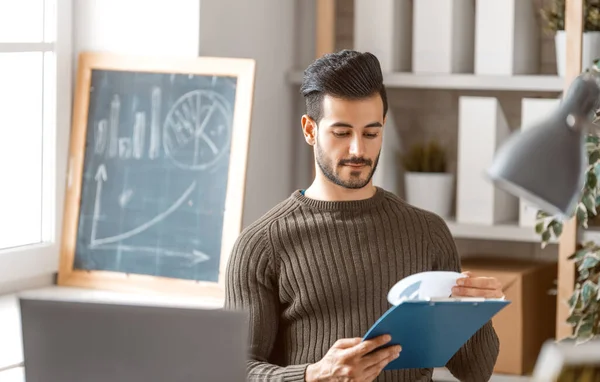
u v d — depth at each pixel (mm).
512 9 3854
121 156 3789
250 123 3609
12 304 3523
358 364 2201
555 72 4164
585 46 3736
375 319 2471
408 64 4254
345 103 2414
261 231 2527
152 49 3824
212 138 3662
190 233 3662
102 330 1817
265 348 2510
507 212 4047
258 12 4074
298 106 4406
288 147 4328
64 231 3828
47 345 1845
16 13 3760
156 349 1797
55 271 3889
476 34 3922
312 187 2578
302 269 2484
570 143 1670
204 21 3752
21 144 3811
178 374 1792
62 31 3889
